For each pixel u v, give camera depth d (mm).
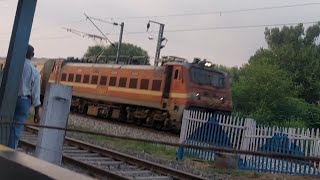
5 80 6285
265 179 11797
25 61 6984
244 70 46625
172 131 24062
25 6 6281
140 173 9969
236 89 39312
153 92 24625
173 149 15609
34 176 2420
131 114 26812
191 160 13758
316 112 38219
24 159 2738
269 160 12992
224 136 14031
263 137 13273
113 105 28188
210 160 13867
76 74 31656
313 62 51969
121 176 8711
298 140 12953
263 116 35219
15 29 6270
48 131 7383
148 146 15898
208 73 23859
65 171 2434
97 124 23719
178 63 23516
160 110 24531
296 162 12734
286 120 35500
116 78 27688
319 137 12867
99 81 29188
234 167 12664
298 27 60812
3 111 6289
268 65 40375
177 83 23391
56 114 7402
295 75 51062
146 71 25422
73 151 12031
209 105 23547
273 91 37469
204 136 14492
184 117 15156
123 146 15359
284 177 12344
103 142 15766
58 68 33719
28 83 6938
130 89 26344
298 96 50438
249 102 38094
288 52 52656
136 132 21766
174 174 9938
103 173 9086
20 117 6914
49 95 7379
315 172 12672
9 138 6391
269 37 62219
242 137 13539
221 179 10766
